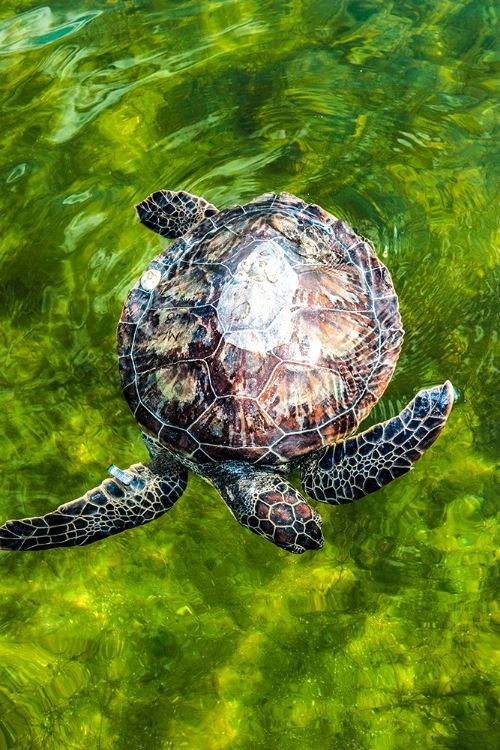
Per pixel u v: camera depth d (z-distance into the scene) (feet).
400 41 6.45
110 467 4.62
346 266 4.83
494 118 6.00
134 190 5.82
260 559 4.73
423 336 5.19
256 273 4.57
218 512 4.86
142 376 4.75
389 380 4.70
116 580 4.72
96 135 6.11
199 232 5.04
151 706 4.38
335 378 4.58
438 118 6.03
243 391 4.51
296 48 6.47
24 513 4.89
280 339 4.53
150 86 6.33
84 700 4.41
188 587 4.68
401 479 4.87
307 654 4.47
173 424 4.63
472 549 4.66
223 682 4.42
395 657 4.43
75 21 6.77
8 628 4.60
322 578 4.66
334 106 6.13
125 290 5.46
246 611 4.60
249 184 5.82
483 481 4.82
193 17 6.70
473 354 5.13
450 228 5.54
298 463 4.71
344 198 5.69
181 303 4.75
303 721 4.31
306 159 5.90
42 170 5.97
